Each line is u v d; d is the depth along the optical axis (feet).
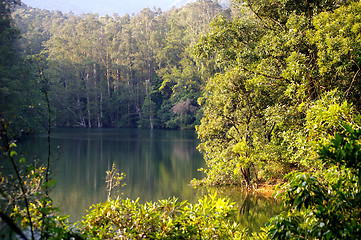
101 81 195.42
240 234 14.87
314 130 13.82
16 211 8.82
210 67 159.84
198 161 68.33
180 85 173.68
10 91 71.77
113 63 201.87
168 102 181.98
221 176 45.19
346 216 8.77
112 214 12.67
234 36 40.75
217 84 44.52
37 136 102.73
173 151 84.28
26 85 88.33
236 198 37.81
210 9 207.41
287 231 9.09
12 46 99.50
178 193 40.75
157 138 120.26
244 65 39.63
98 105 191.72
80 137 118.93
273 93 41.55
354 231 8.34
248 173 43.86
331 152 9.03
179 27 211.00
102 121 193.57
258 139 42.88
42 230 9.12
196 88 171.32
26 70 90.68
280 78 36.73
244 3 40.68
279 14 39.91
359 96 29.35
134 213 12.67
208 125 46.70
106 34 222.69
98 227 12.37
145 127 180.75
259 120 43.19
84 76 197.16
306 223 9.75
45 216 9.23
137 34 221.46
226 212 12.63
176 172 55.93
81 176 50.37
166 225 12.12
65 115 174.70
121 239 11.96
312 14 36.96
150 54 210.59
